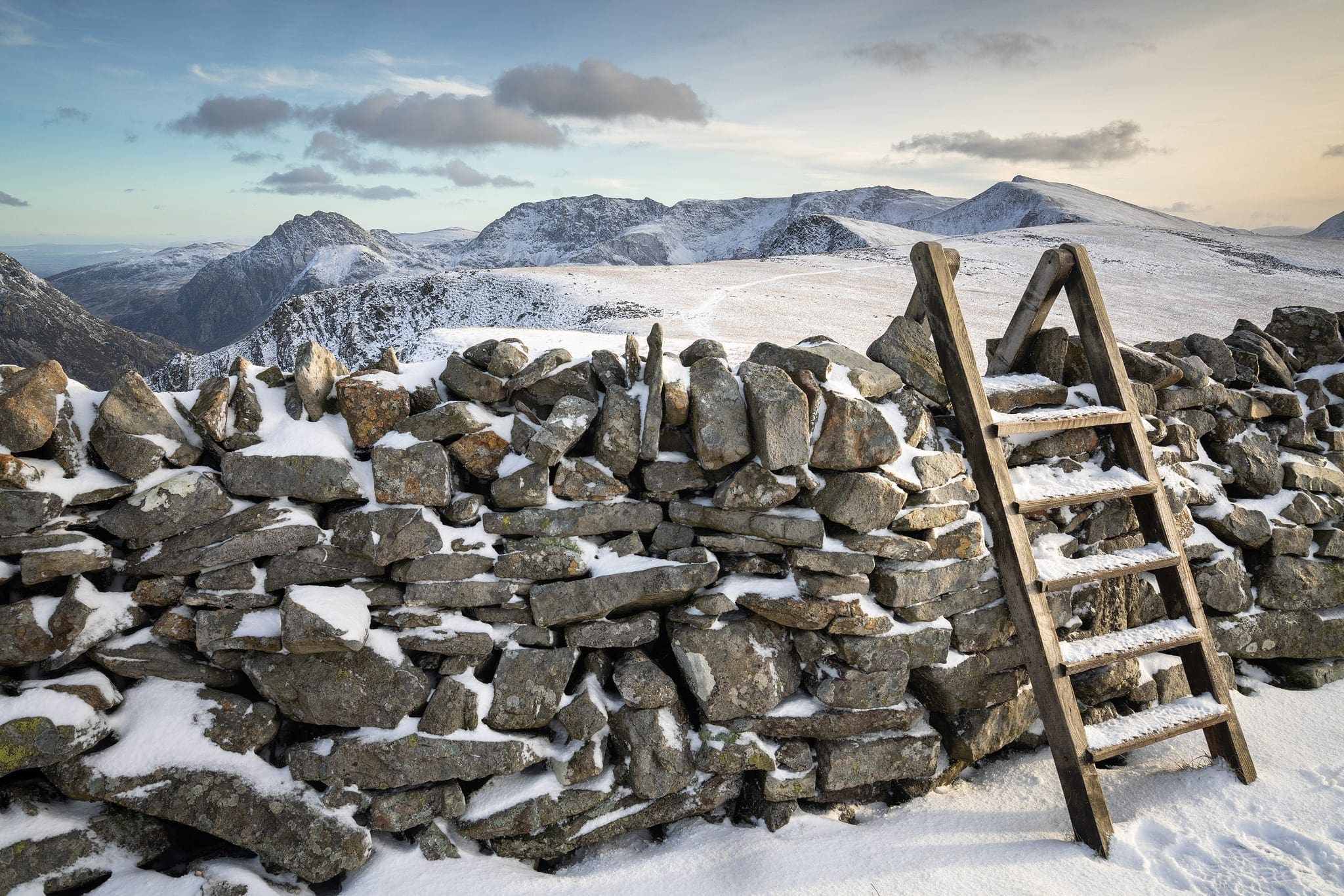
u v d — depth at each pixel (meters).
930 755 3.81
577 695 3.57
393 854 3.34
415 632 3.53
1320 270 70.62
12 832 3.02
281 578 3.48
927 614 3.80
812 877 3.23
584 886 3.23
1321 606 4.91
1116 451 4.33
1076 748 3.43
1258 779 3.76
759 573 3.79
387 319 72.81
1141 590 4.51
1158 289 58.34
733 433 3.63
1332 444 5.40
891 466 3.81
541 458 3.54
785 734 3.70
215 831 3.21
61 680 3.23
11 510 3.15
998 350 4.71
